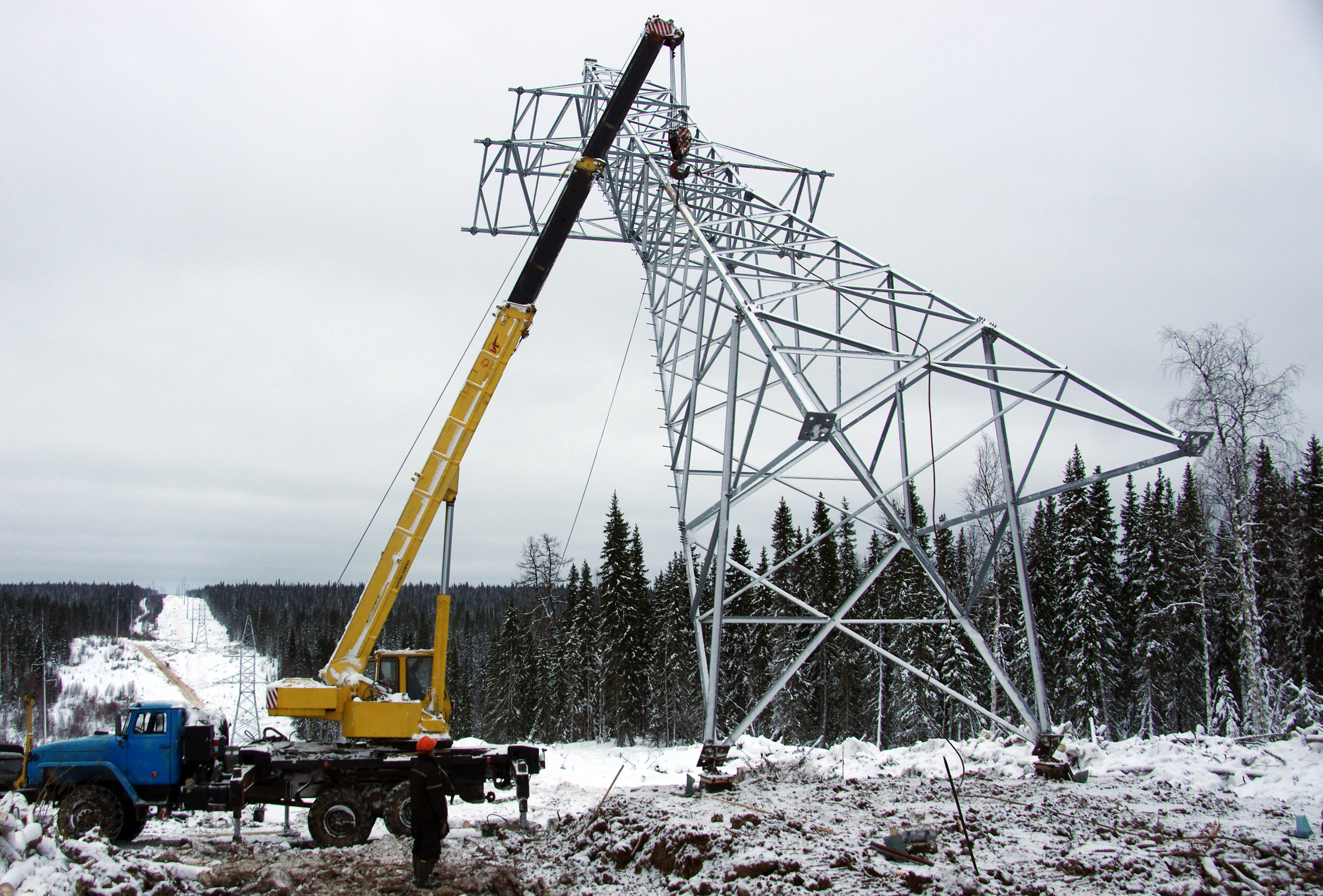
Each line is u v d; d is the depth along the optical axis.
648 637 52.91
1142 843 9.98
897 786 14.32
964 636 42.94
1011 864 9.13
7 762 14.80
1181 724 42.81
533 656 60.88
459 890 10.17
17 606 144.50
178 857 12.98
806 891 8.37
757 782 15.77
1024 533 50.59
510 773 15.77
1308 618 34.81
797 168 21.03
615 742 52.97
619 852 10.48
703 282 17.09
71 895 8.51
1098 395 14.73
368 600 16.70
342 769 15.07
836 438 15.09
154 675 139.25
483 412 17.64
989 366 15.41
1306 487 36.09
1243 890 8.24
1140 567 45.81
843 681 47.41
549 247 18.00
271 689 15.83
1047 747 15.20
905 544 16.33
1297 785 13.54
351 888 10.67
